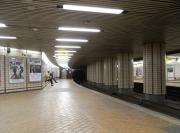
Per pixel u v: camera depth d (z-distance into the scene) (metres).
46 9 6.70
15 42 13.52
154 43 13.45
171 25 8.66
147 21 8.05
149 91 13.62
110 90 20.08
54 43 13.91
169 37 11.62
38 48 16.81
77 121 7.00
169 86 18.73
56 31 9.98
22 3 6.18
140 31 9.94
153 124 6.62
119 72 19.64
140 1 5.92
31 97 13.56
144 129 6.05
